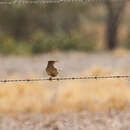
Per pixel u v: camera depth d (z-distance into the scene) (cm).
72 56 3431
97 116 1503
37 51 4097
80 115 1515
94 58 3288
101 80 1814
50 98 1698
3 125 1436
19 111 1606
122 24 6141
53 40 4169
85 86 1797
